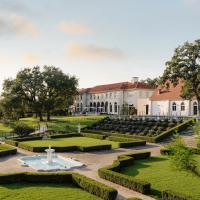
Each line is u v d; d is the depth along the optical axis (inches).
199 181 764.6
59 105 2797.7
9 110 2652.6
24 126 1740.9
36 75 2728.8
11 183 732.0
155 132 1713.8
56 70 2783.0
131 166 943.0
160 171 874.8
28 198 617.6
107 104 4037.9
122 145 1344.7
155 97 2903.5
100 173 796.0
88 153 1194.6
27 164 944.9
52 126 2277.3
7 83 2699.3
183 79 2250.2
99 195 632.4
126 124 2038.6
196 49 2134.6
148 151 1158.3
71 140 1593.3
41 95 2760.8
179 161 581.3
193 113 2496.3
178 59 2175.2
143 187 660.7
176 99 2637.8
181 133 1626.5
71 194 650.8
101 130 2001.7
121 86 3818.9
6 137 1700.3
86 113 3909.9
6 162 993.5
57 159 1057.5
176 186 722.2
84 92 4549.7
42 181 738.8
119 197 637.9
